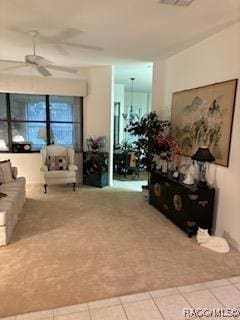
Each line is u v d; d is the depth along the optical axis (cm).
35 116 575
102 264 260
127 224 362
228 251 289
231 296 216
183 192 335
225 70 308
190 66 386
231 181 300
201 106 355
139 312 196
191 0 237
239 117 285
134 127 456
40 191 521
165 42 365
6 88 524
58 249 288
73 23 301
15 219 345
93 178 572
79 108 594
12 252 280
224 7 250
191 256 278
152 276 241
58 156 538
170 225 361
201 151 319
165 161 442
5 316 190
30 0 242
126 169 694
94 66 546
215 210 331
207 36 335
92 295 213
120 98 806
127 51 416
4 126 557
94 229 343
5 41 373
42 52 432
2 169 419
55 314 192
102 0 241
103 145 577
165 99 471
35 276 238
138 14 272
